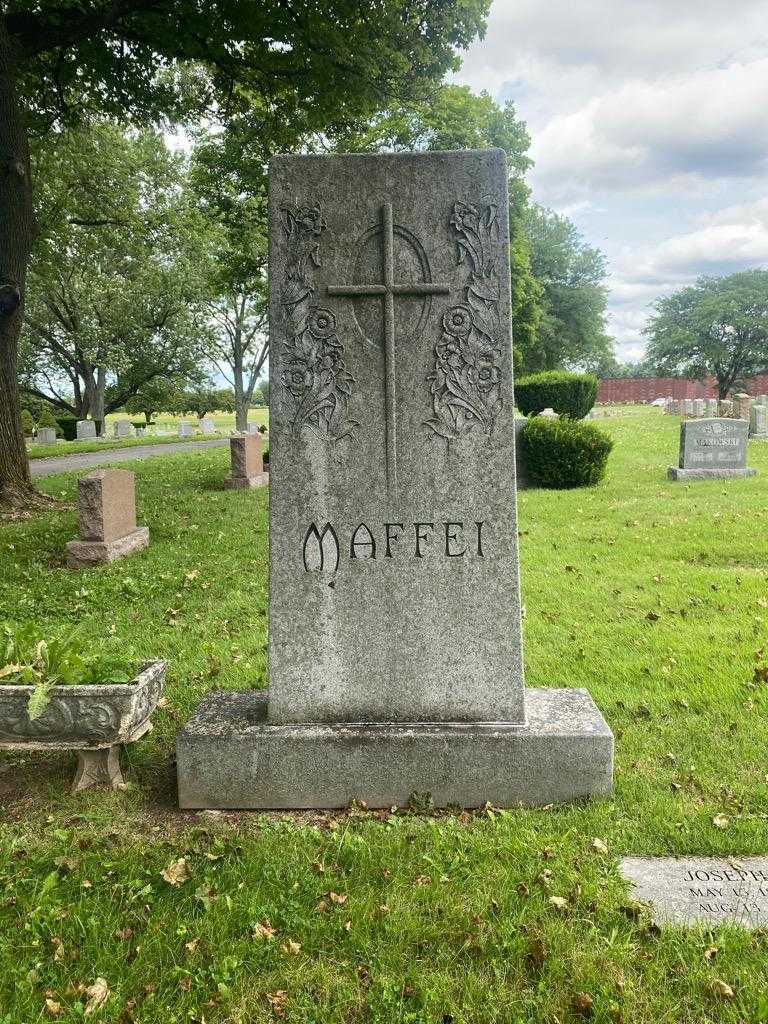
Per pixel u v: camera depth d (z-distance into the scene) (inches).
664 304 2736.2
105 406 2025.1
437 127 940.0
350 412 148.9
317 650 152.6
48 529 464.1
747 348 2492.6
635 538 398.9
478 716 153.1
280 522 150.8
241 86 698.2
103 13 529.0
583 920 113.0
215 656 235.9
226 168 821.9
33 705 145.2
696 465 620.1
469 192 145.7
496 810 145.4
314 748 146.8
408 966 106.1
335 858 130.4
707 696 195.8
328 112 634.2
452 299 147.3
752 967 104.1
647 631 248.4
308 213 146.6
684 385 2979.8
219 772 148.0
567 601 288.8
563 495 564.1
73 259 1491.1
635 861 130.0
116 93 641.6
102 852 133.8
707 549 367.6
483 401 148.3
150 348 1759.4
